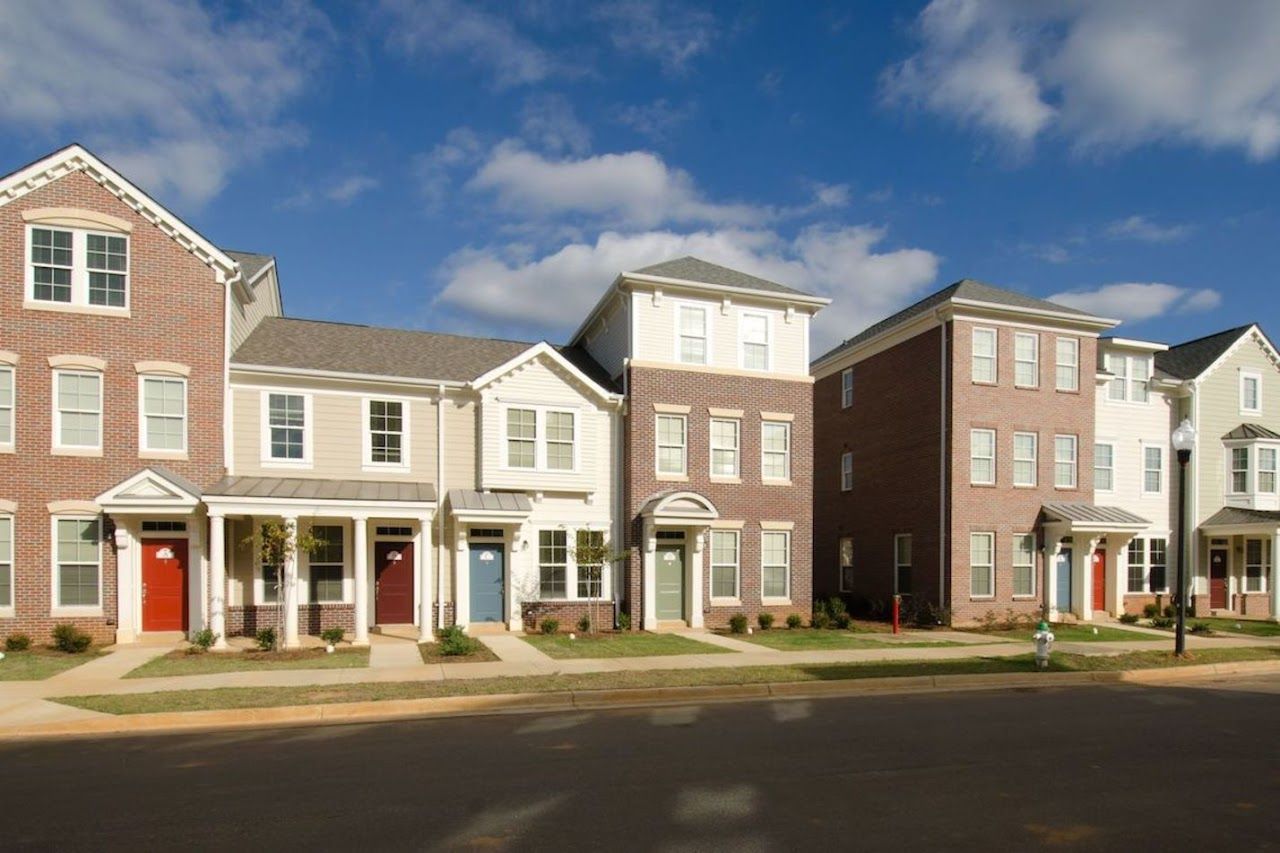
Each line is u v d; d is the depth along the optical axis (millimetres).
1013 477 26156
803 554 24547
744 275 25578
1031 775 8375
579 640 19609
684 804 7281
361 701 11711
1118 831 6703
